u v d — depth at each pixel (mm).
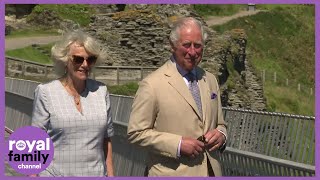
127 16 23641
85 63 4590
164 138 4648
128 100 8867
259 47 51750
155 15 23797
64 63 4648
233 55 24875
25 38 37375
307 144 5918
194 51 4699
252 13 57250
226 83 23578
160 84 4734
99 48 4668
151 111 4719
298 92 44188
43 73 25109
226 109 7109
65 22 41938
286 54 52812
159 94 4719
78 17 43000
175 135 4672
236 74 24828
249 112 6730
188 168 4719
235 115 6949
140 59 23344
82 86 4664
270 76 45812
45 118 4559
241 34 26688
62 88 4621
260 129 6547
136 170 7984
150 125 4738
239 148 6824
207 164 4805
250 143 6668
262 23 55750
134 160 8109
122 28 23688
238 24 53812
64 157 4543
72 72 4605
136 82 21094
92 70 4742
